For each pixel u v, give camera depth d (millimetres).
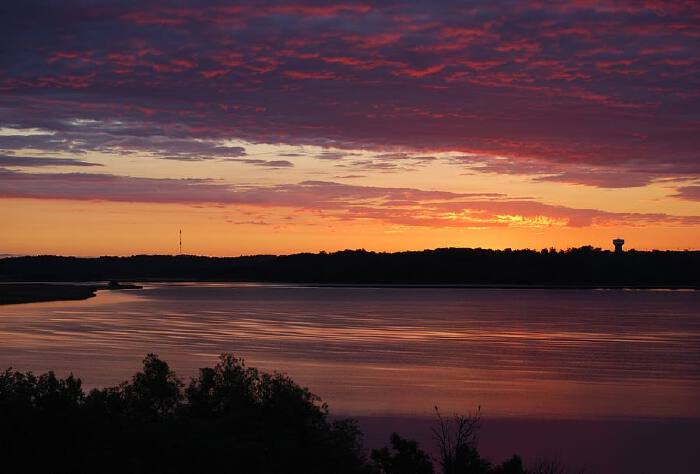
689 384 46219
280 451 18297
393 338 75500
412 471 18594
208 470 17094
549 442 31094
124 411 20344
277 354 60156
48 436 17812
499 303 160625
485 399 40188
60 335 74062
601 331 88188
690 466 27922
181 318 103188
